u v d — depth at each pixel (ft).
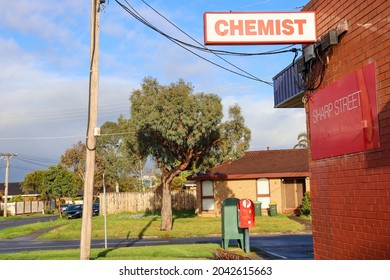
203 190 118.01
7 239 88.94
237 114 91.09
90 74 46.11
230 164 124.06
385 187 22.80
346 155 26.68
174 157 91.04
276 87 43.57
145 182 186.91
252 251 54.34
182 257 48.01
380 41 23.24
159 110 84.38
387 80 22.63
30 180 232.53
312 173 31.45
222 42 28.19
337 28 27.20
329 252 28.91
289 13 29.12
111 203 137.90
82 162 195.21
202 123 84.58
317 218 30.66
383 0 22.97
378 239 23.39
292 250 54.54
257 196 116.06
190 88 85.46
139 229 90.79
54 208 221.87
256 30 28.60
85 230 44.75
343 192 27.04
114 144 171.83
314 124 30.96
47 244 76.02
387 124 22.59
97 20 46.37
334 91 27.96
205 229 87.86
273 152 129.49
